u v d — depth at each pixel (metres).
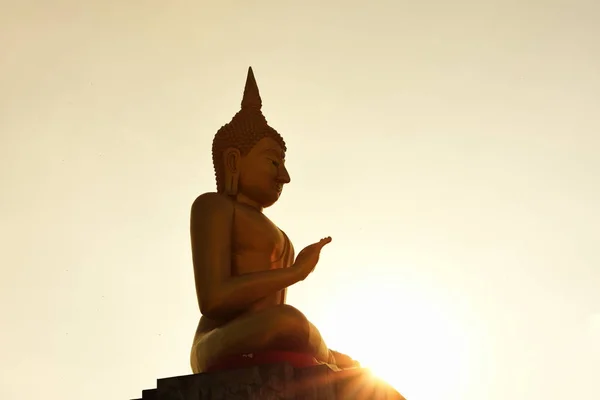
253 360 16.41
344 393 16.44
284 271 17.12
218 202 18.02
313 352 16.92
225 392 15.76
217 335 16.77
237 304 16.95
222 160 19.12
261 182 18.80
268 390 15.62
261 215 18.50
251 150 18.91
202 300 17.09
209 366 16.77
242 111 19.41
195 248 17.64
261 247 18.06
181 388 15.95
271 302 17.53
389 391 17.19
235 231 17.95
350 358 18.58
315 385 16.02
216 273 17.17
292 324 16.45
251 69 19.94
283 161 19.22
